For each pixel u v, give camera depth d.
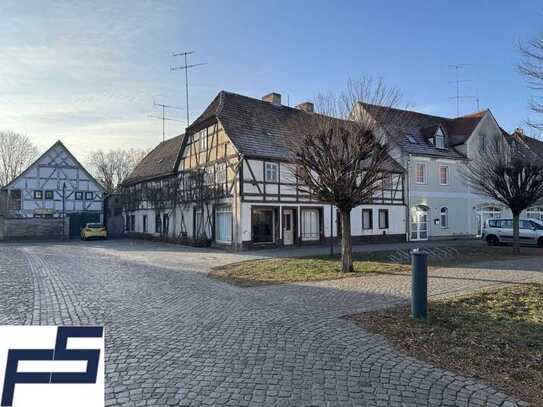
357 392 4.31
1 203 37.97
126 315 7.45
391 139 12.64
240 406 3.99
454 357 5.34
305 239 24.69
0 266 14.46
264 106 26.45
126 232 39.66
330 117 12.75
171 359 5.23
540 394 4.32
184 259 17.38
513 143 25.73
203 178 26.03
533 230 24.22
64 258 17.75
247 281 11.55
